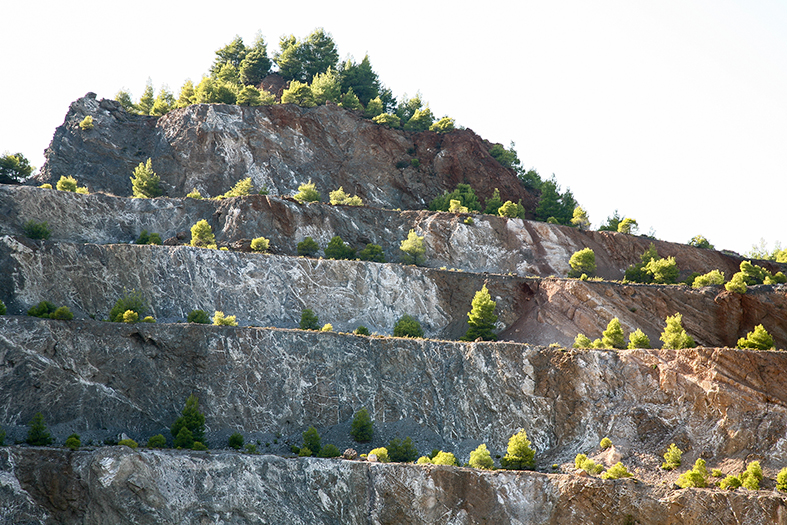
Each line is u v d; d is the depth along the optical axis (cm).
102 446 6094
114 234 9588
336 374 7131
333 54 15550
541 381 6838
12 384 6378
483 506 5616
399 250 10200
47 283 7844
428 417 6950
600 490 5475
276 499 5641
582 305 8456
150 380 6781
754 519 5125
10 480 5347
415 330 8194
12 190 9188
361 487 5722
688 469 5828
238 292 8356
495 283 9044
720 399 6128
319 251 9850
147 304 8044
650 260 10000
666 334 7544
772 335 8112
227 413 6750
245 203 9838
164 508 5391
